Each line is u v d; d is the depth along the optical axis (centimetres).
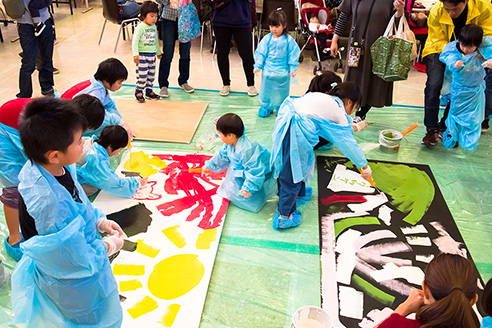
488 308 147
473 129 351
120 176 314
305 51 635
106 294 176
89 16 770
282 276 242
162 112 421
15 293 171
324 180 327
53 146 144
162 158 344
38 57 435
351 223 283
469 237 275
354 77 389
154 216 280
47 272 158
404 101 473
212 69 550
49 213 149
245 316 217
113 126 290
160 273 238
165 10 430
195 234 267
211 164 310
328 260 253
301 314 201
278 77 404
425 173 339
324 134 269
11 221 246
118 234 187
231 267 247
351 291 233
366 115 438
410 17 532
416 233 276
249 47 448
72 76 509
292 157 263
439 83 360
